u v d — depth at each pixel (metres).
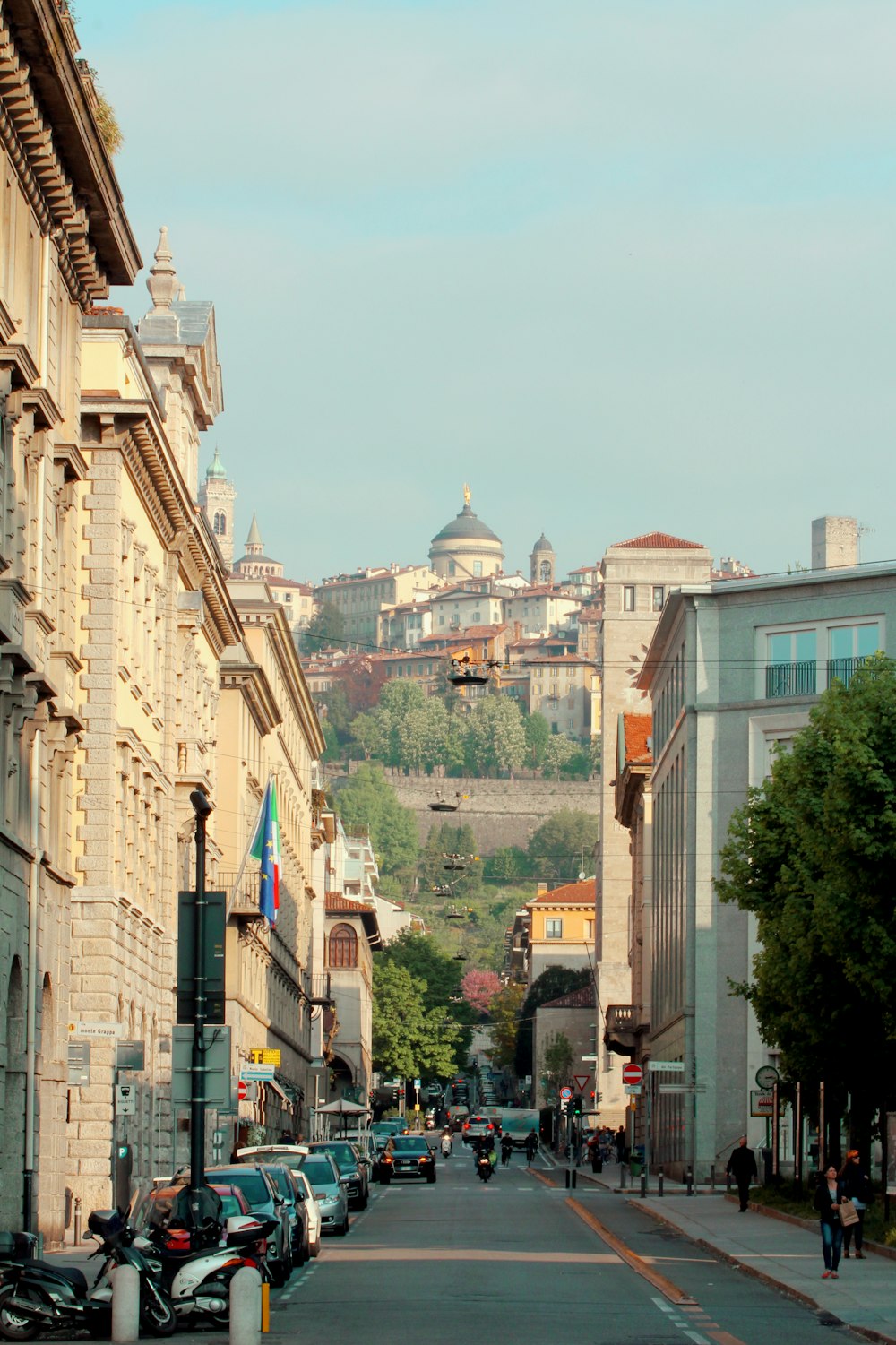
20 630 50.50
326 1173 72.12
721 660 111.00
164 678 86.44
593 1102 178.38
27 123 48.78
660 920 132.62
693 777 110.69
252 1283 34.09
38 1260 38.34
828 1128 82.00
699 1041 108.62
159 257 96.88
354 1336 36.88
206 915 43.53
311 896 178.88
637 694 194.00
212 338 97.44
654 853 138.12
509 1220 81.44
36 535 53.75
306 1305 43.88
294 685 151.12
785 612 109.38
